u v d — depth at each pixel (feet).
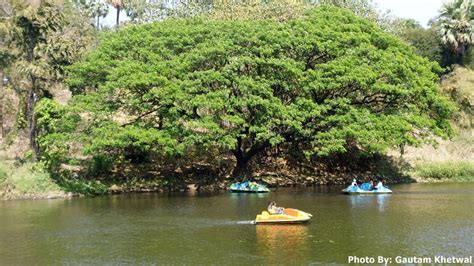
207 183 149.28
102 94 134.62
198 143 144.56
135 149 147.95
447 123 157.28
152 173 150.71
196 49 137.08
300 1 209.15
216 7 203.62
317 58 148.56
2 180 127.44
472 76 210.59
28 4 143.23
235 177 153.69
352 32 148.25
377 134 136.77
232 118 131.75
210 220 99.19
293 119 136.98
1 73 160.76
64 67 140.87
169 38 140.97
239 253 75.92
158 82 130.72
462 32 241.35
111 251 78.33
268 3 204.64
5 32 144.56
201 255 75.25
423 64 161.38
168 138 129.29
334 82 138.10
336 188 149.28
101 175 143.74
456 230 88.79
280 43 139.85
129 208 113.39
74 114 135.03
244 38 138.72
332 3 222.69
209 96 131.03
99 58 140.97
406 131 144.66
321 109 138.21
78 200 125.70
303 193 137.08
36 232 90.99
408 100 150.61
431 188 147.74
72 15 190.19
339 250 76.89
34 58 142.31
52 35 157.99
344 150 137.39
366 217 100.78
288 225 94.07
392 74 143.23
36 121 139.74
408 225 92.94
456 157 187.42
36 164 135.85
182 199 126.31
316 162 171.32
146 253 76.84
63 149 136.56
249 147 162.30
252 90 134.00
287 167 167.73
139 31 147.95
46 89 144.25
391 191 137.80
